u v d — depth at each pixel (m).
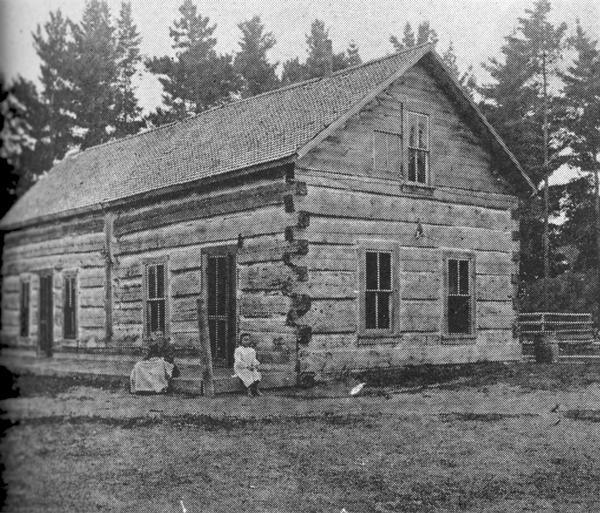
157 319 14.95
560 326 16.75
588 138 14.67
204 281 13.84
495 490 6.29
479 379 13.41
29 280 14.75
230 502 5.82
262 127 13.90
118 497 5.80
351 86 13.73
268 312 12.86
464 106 15.26
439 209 14.98
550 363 15.78
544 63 14.45
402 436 8.22
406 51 14.05
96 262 15.60
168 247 14.69
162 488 6.09
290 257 12.55
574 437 8.29
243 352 11.48
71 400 9.55
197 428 8.38
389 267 14.11
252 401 10.59
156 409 9.62
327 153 13.18
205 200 14.08
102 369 12.55
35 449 6.81
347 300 13.16
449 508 5.84
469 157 15.66
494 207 16.02
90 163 16.66
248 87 14.68
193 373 12.17
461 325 15.43
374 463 7.06
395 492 6.19
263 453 7.31
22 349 14.44
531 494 6.20
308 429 8.48
